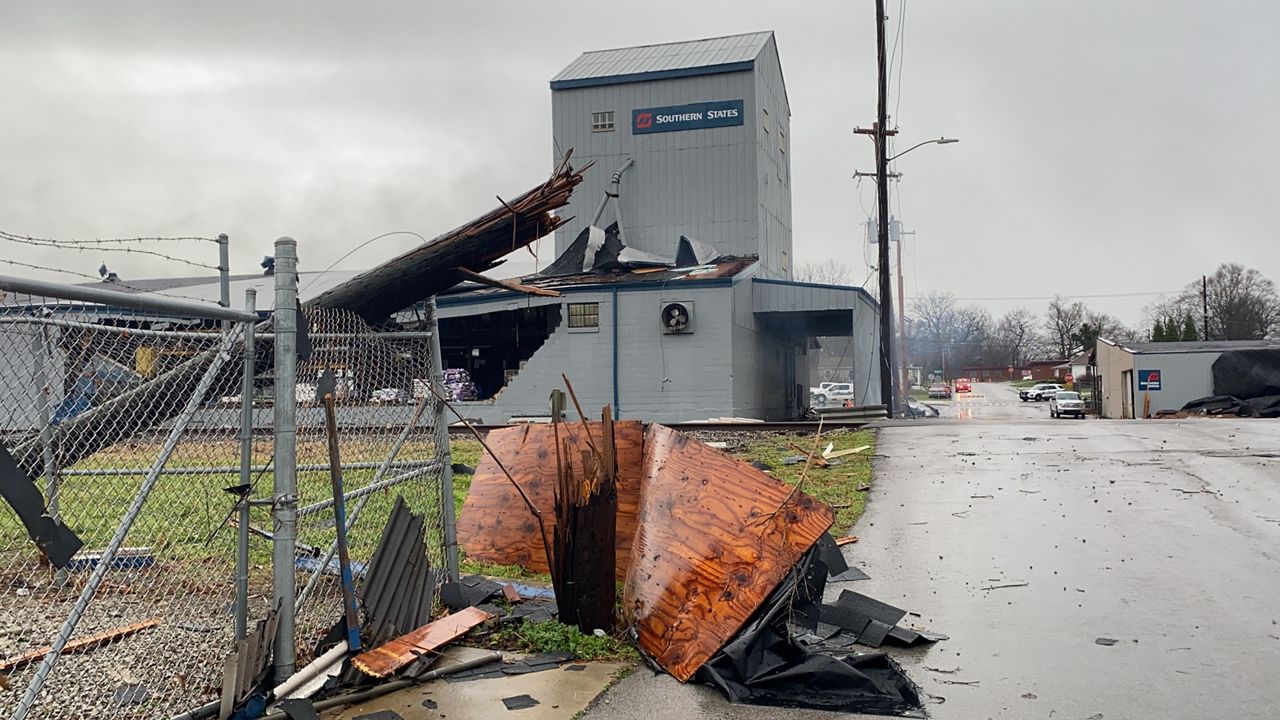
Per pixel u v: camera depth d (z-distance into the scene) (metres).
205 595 6.75
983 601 7.14
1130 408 38.38
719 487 6.27
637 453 7.73
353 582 5.88
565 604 6.14
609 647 5.89
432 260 7.72
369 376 7.22
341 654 5.22
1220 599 7.03
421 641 5.52
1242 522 9.96
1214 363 36.12
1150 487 12.45
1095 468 14.47
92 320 5.79
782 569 5.52
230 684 4.54
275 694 4.77
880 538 9.55
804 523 5.71
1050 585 7.56
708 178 35.78
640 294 29.83
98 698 4.72
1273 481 12.84
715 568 5.75
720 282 29.30
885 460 15.77
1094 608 6.88
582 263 34.12
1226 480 12.99
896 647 6.03
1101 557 8.49
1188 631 6.27
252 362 5.14
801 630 6.10
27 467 6.00
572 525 6.14
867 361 34.12
